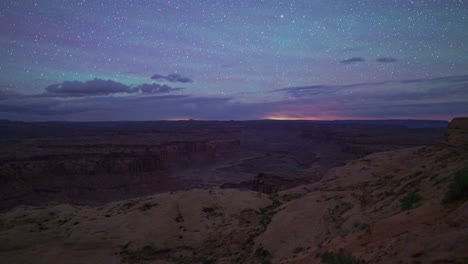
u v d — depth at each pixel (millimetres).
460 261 5879
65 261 25078
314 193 31531
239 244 25953
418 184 18984
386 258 7664
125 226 30078
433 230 8086
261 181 68250
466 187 10703
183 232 30125
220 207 35000
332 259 9797
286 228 24172
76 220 32375
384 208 18469
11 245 26844
